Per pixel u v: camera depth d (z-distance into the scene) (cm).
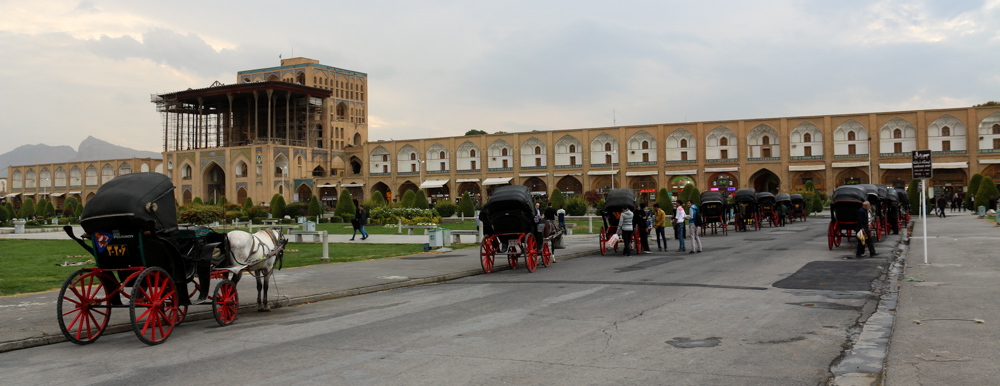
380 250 2186
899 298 921
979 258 1410
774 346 677
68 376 624
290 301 1111
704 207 2867
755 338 717
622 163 6994
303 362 648
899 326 725
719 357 632
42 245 2552
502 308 965
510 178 7450
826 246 2022
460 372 593
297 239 2603
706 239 2586
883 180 6122
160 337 803
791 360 618
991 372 534
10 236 3316
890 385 507
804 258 1653
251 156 7694
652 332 757
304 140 8400
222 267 944
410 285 1348
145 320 782
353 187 8262
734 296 1032
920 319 763
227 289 923
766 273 1345
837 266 1449
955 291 966
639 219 2011
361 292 1237
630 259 1797
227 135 8769
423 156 7888
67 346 787
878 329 755
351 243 2534
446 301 1060
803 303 954
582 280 1306
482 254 1530
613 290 1136
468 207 5338
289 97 7962
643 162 6938
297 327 862
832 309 899
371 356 666
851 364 601
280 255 1087
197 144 8456
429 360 641
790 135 6412
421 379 572
